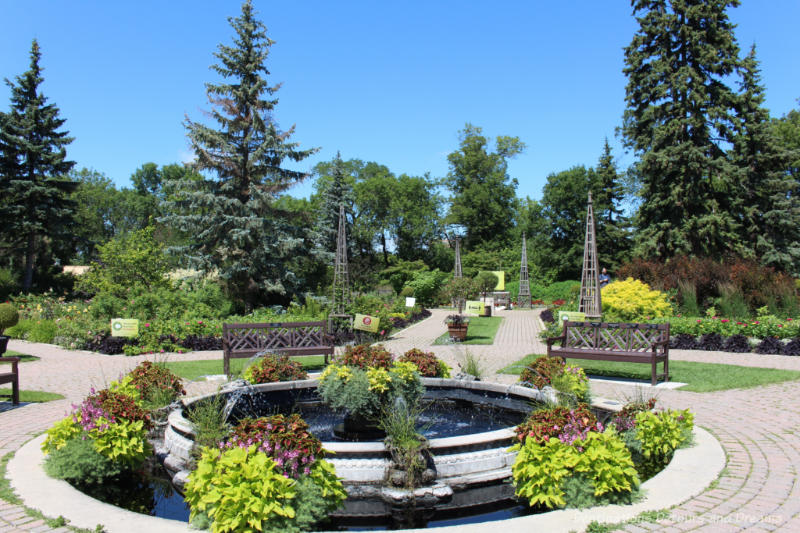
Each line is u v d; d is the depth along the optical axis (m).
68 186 30.91
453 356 13.33
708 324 13.83
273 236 24.48
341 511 4.21
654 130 25.78
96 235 52.91
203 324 14.97
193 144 22.73
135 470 4.89
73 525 3.43
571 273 44.69
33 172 29.80
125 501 4.43
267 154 24.61
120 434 4.61
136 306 16.41
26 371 11.00
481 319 25.92
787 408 7.20
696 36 25.09
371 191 48.94
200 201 23.14
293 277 24.89
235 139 24.67
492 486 4.52
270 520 3.38
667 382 9.34
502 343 16.11
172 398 6.53
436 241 53.44
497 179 51.38
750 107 28.03
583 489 3.77
